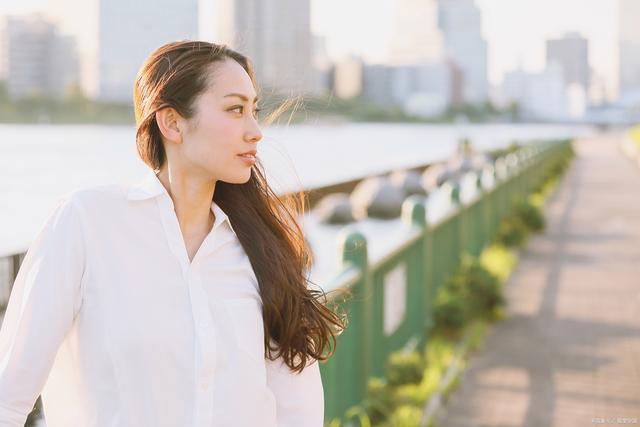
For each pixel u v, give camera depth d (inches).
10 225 470.9
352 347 155.4
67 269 56.9
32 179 855.7
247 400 60.4
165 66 60.7
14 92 5374.0
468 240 355.9
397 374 191.2
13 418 55.5
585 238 487.5
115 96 5044.3
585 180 1011.3
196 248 62.6
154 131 62.7
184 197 61.9
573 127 7613.2
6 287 104.0
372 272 165.2
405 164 1428.4
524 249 439.8
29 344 55.6
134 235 58.7
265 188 69.6
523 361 223.5
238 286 63.1
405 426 161.2
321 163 1402.6
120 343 56.7
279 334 66.6
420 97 7775.6
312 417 69.3
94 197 58.8
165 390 57.3
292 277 66.8
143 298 57.6
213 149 59.9
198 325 58.6
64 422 59.7
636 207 680.4
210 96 59.8
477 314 267.7
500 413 181.6
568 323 268.7
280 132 85.8
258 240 66.1
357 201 768.3
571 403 188.9
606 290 326.6
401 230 225.8
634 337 250.7
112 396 57.0
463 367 214.5
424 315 233.5
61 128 3991.1
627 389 199.2
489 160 1341.0
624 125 6934.1
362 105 7490.2
